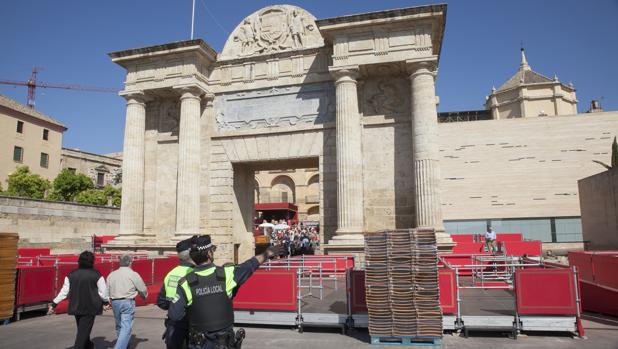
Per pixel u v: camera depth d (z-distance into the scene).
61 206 38.53
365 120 25.83
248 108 28.27
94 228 42.22
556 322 12.48
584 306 16.81
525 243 26.78
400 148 25.33
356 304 13.48
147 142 29.78
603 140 53.88
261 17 28.91
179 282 6.56
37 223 36.06
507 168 55.38
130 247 27.41
